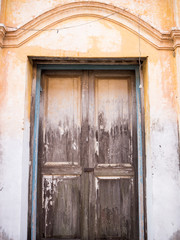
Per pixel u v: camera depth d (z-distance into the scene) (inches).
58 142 123.0
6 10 114.7
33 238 114.7
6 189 104.7
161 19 116.7
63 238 117.9
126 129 124.3
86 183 120.3
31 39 112.3
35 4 115.4
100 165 121.7
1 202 104.0
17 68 111.0
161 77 112.8
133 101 125.3
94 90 126.3
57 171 120.5
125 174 120.9
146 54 113.4
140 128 121.4
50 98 125.6
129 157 122.5
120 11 113.1
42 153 121.9
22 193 106.3
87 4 112.7
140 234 115.6
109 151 123.0
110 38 113.3
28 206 114.3
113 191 120.6
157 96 111.8
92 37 113.2
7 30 110.4
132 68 124.0
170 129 110.1
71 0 113.3
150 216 108.8
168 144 109.3
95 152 122.5
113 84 126.6
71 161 122.0
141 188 118.0
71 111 125.0
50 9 111.0
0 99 109.1
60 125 124.1
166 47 113.7
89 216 118.9
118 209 119.7
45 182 120.3
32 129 118.0
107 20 114.3
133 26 113.7
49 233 117.8
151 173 108.0
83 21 113.9
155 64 113.2
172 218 105.2
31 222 115.0
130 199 120.1
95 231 118.3
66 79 126.8
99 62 119.6
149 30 112.9
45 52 111.7
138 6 117.2
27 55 111.7
